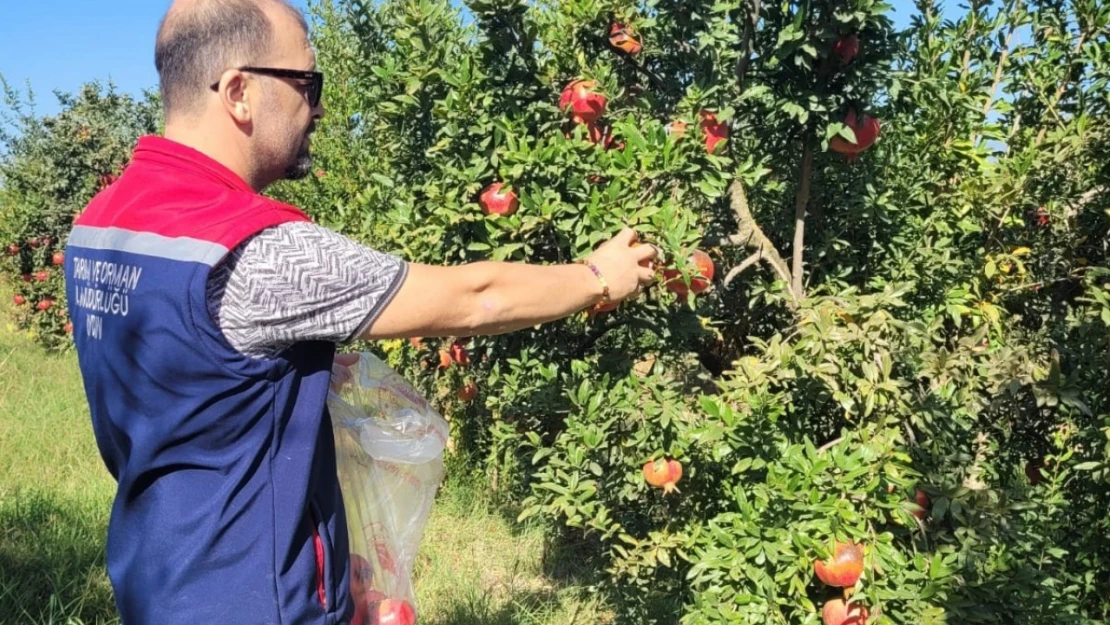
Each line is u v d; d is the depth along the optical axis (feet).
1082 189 11.00
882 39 8.55
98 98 36.88
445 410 17.80
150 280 4.78
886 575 7.39
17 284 35.24
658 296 8.57
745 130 9.75
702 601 7.94
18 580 13.08
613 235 7.36
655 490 9.09
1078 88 11.82
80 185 35.96
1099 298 9.39
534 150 7.93
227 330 4.75
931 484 7.79
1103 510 10.56
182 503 4.95
